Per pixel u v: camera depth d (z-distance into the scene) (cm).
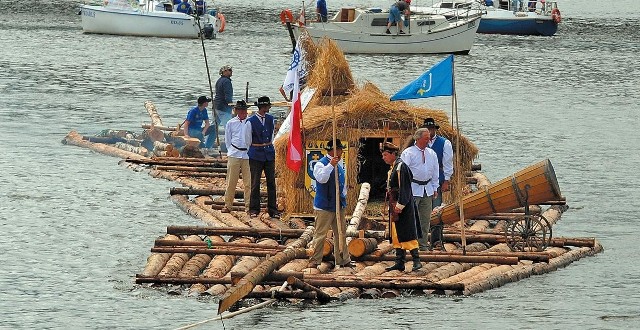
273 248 6384
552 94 15375
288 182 7269
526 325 5403
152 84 15350
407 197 6012
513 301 5794
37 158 9781
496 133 12038
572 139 11719
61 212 7769
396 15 19850
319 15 19938
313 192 7256
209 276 5922
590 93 15562
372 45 19838
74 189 8538
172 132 10019
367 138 7325
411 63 18750
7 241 6944
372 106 7138
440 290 5844
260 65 17675
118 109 12950
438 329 5309
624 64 19350
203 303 5647
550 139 11688
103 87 14850
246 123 7444
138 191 8506
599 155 10775
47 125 11638
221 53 19275
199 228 6712
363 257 6269
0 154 9919
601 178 9600
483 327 5353
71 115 12394
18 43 19900
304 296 5656
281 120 9081
